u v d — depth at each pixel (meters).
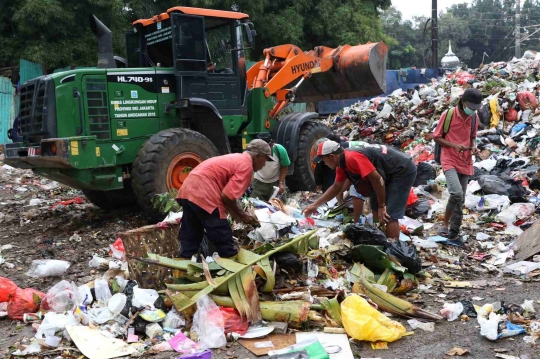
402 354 3.76
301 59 9.65
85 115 7.17
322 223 6.30
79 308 4.42
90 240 7.20
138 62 8.61
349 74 10.19
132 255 4.91
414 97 13.01
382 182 5.18
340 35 20.91
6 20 16.70
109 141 7.37
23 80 15.67
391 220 5.48
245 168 4.51
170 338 4.06
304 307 4.13
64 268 5.84
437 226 6.86
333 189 5.58
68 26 16.44
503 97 11.15
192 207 4.51
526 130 10.02
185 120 8.11
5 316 4.71
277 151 7.46
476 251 6.12
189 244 4.77
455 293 4.88
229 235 4.57
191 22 7.95
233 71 8.57
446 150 6.24
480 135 10.23
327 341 3.89
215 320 4.06
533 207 7.25
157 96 7.81
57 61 16.09
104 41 7.91
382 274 4.86
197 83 8.11
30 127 7.31
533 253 5.63
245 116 8.77
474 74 13.94
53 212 9.02
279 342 3.94
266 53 9.51
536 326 4.01
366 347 3.88
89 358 3.78
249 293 4.20
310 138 9.23
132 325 4.20
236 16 8.50
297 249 4.91
